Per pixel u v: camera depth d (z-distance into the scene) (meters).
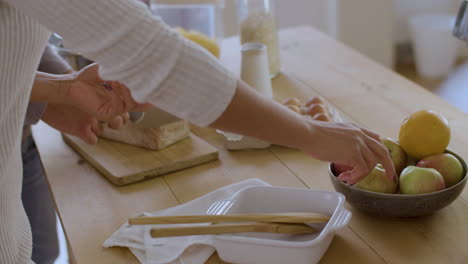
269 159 1.15
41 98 0.86
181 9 1.69
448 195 0.85
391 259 0.80
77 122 1.01
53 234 1.58
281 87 1.54
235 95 0.66
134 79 0.64
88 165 1.18
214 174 1.11
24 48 0.68
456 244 0.82
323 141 0.73
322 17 3.45
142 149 1.20
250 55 1.33
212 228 0.78
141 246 0.86
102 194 1.06
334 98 1.43
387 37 3.30
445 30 3.34
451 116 1.25
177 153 1.16
